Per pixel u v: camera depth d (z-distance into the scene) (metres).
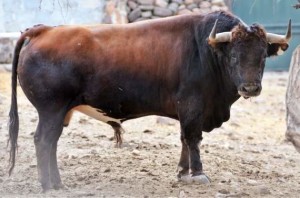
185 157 18.62
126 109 18.30
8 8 36.72
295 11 40.81
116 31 18.25
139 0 39.75
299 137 17.73
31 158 20.84
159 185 18.30
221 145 24.08
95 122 25.72
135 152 21.62
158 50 18.09
